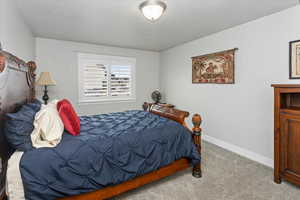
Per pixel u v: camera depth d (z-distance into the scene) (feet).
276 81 7.58
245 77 8.86
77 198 4.60
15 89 5.36
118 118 8.37
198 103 12.00
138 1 6.57
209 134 11.23
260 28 8.11
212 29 9.80
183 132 6.82
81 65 13.05
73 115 5.79
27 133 4.55
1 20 5.26
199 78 11.73
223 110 10.18
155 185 6.45
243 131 9.11
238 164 8.13
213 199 5.65
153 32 10.39
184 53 13.17
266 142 8.09
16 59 5.49
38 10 7.36
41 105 7.00
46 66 11.80
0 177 4.03
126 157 5.28
